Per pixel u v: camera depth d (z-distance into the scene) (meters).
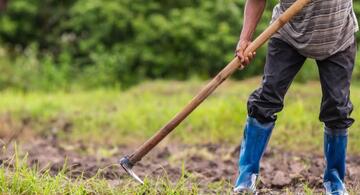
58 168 9.33
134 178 7.46
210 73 21.53
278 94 7.24
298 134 12.48
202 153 11.77
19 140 13.80
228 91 16.89
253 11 7.24
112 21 21.98
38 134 14.62
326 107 7.18
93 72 21.75
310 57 7.14
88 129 14.63
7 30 24.02
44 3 24.48
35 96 18.56
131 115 14.93
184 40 21.61
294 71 7.24
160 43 21.86
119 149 13.16
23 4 23.94
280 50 7.21
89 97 18.00
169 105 15.82
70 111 15.96
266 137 7.43
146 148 7.24
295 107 13.66
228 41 20.94
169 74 21.83
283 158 11.05
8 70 22.00
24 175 7.47
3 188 7.22
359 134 11.43
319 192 8.12
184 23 21.36
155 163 10.78
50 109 16.33
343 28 7.02
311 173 9.21
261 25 20.08
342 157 7.39
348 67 7.12
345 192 7.46
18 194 7.19
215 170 9.99
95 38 22.50
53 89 21.38
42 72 22.12
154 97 17.27
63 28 24.11
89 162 10.85
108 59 21.73
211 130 13.68
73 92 20.67
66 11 24.39
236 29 21.39
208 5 21.48
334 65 7.09
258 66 20.89
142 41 21.81
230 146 12.67
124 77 21.81
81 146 12.92
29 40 24.75
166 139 13.72
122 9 22.00
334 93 7.08
